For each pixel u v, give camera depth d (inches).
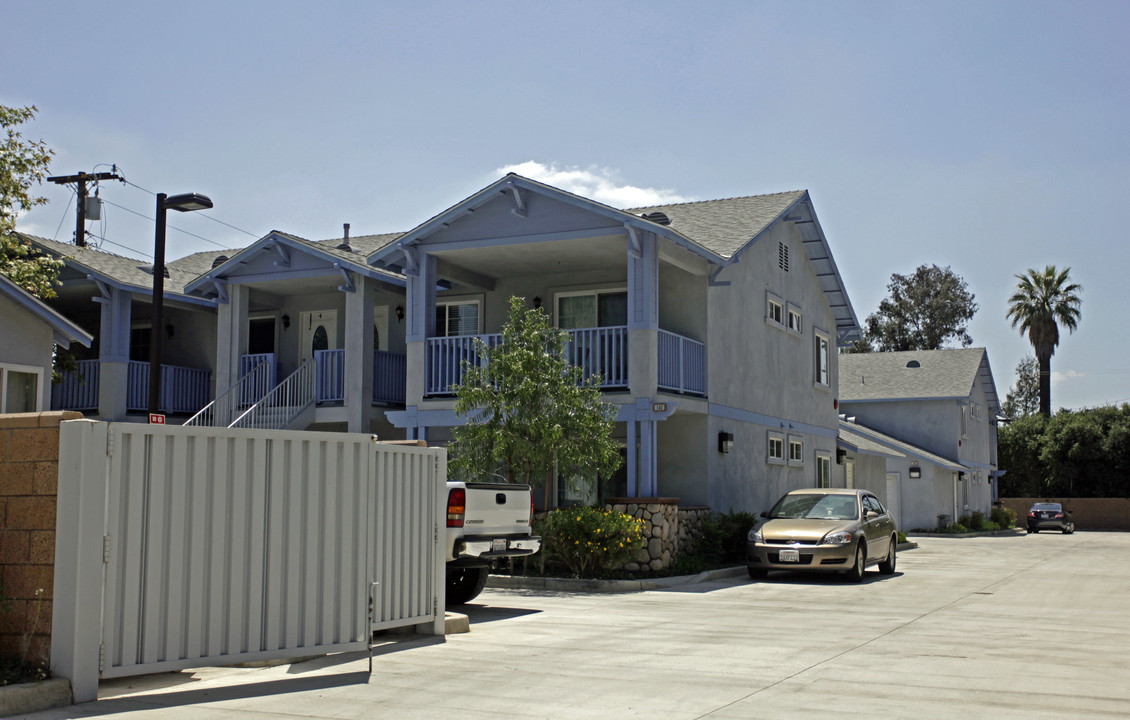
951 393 1764.3
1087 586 686.5
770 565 687.7
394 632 421.4
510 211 763.4
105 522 291.9
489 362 676.1
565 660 360.5
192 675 333.1
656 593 606.2
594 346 753.6
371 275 829.8
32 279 743.1
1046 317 2320.4
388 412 792.9
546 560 679.7
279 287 911.0
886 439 1649.9
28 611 292.8
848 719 269.3
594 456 649.0
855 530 695.1
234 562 320.5
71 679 284.0
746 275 923.4
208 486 316.8
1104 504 2127.2
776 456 983.6
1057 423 2283.5
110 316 858.8
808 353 1097.4
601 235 734.5
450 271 844.0
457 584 528.4
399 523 391.5
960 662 362.6
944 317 2775.6
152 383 576.4
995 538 1565.0
